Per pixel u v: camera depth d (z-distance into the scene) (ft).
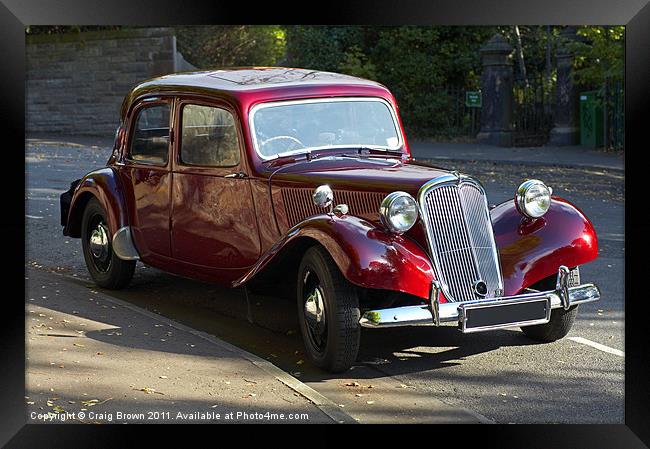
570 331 21.85
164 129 23.26
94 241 25.46
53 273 25.93
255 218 21.03
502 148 75.25
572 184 51.03
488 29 87.56
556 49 84.02
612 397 17.24
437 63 87.86
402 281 17.48
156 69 80.59
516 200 19.99
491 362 19.42
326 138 21.97
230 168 21.47
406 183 18.67
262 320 22.76
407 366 19.13
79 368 17.02
